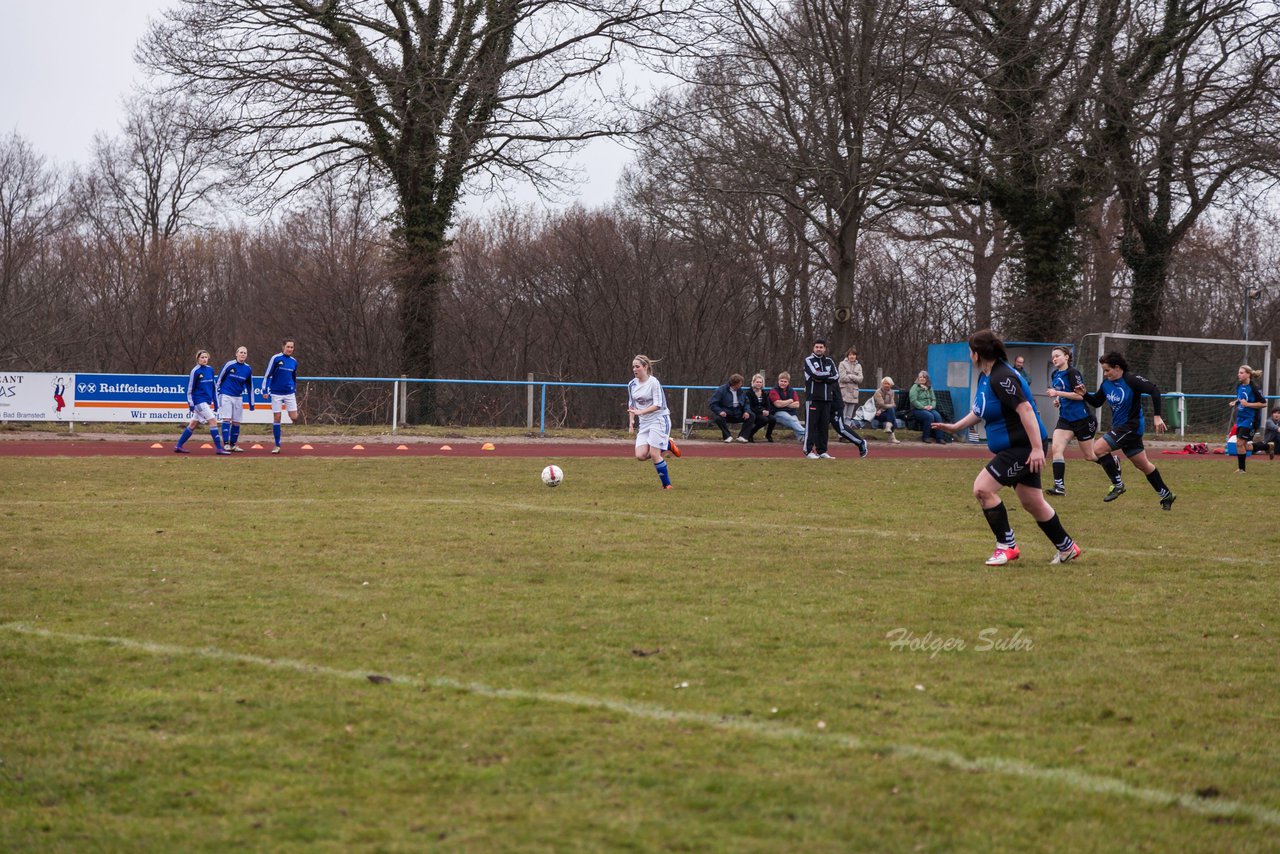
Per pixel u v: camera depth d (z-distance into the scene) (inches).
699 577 630.5
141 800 304.7
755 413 1935.3
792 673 428.5
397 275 2509.8
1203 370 2459.4
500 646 465.4
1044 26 2113.7
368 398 2049.7
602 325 3169.3
